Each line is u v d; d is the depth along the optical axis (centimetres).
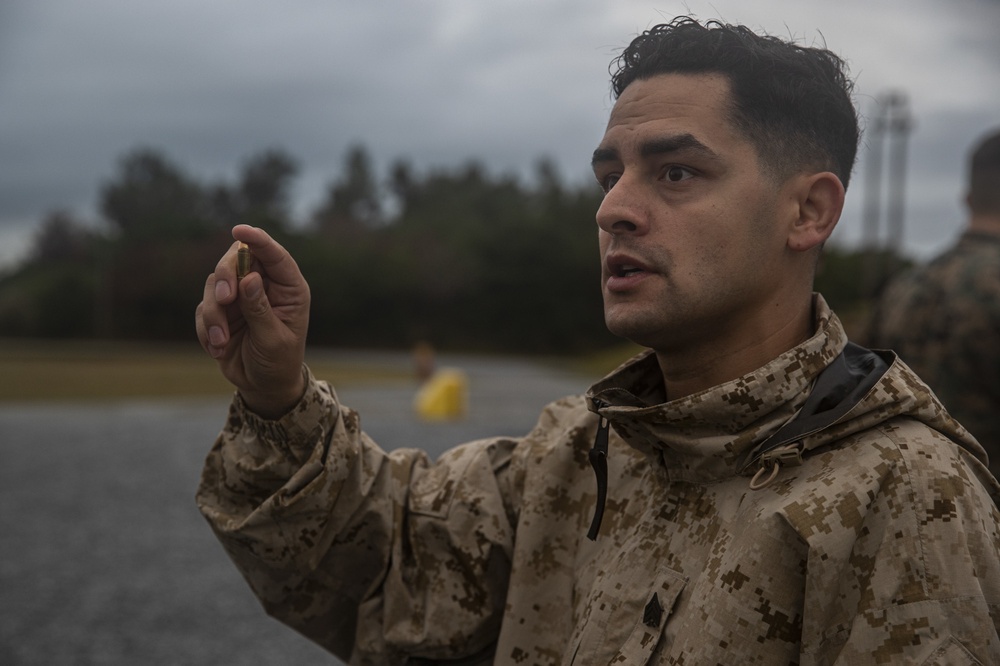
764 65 111
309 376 130
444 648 132
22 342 6309
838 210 113
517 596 126
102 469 1006
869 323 258
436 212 8838
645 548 114
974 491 98
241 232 119
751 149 110
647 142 111
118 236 7012
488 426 1397
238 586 582
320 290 6500
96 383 2347
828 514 96
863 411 101
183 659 449
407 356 5728
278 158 9419
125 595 557
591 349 6588
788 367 104
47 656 448
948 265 235
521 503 135
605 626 112
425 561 136
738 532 102
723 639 98
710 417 106
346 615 145
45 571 607
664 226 110
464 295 6731
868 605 93
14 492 871
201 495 138
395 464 144
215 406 1725
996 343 223
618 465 127
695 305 109
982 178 235
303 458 130
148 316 6612
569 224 7006
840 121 117
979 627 91
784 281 113
